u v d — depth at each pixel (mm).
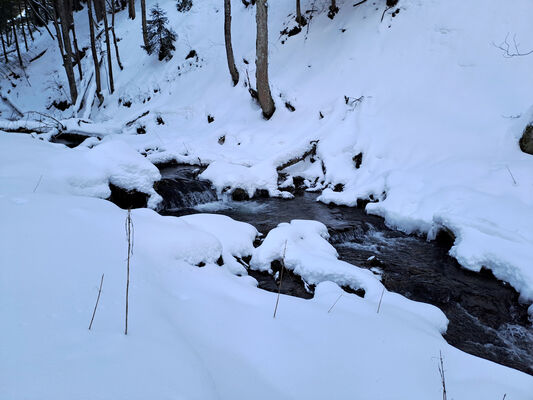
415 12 12258
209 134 12898
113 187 6492
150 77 18656
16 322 1886
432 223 6809
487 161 7836
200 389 1693
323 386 2186
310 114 12070
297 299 3420
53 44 24812
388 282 5332
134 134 15180
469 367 2646
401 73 11367
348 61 12797
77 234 3213
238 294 3281
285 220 7684
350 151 10195
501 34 10445
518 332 4457
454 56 10844
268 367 2266
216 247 4152
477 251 5594
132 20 22969
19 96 21750
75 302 2244
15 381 1451
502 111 8977
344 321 3010
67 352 1712
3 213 3283
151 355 1838
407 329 3055
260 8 10961
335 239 6848
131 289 2637
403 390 2254
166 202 8227
